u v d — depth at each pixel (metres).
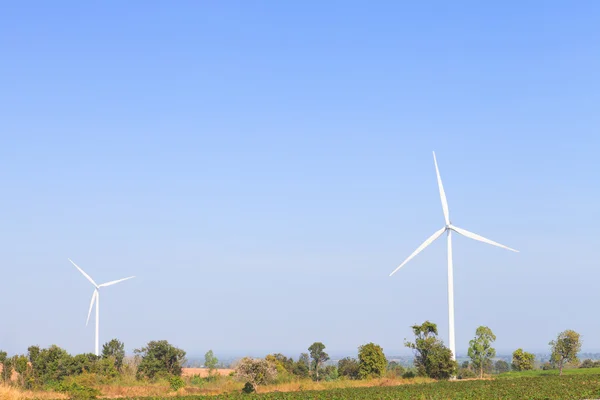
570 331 114.31
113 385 82.50
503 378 97.81
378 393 68.56
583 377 95.19
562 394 66.44
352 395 66.69
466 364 139.62
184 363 101.19
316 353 130.50
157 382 89.88
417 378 93.81
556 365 147.88
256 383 80.38
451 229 105.06
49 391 73.69
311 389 81.31
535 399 62.75
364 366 99.69
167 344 100.50
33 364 91.81
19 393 63.69
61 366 93.44
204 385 86.31
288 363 125.62
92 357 100.19
